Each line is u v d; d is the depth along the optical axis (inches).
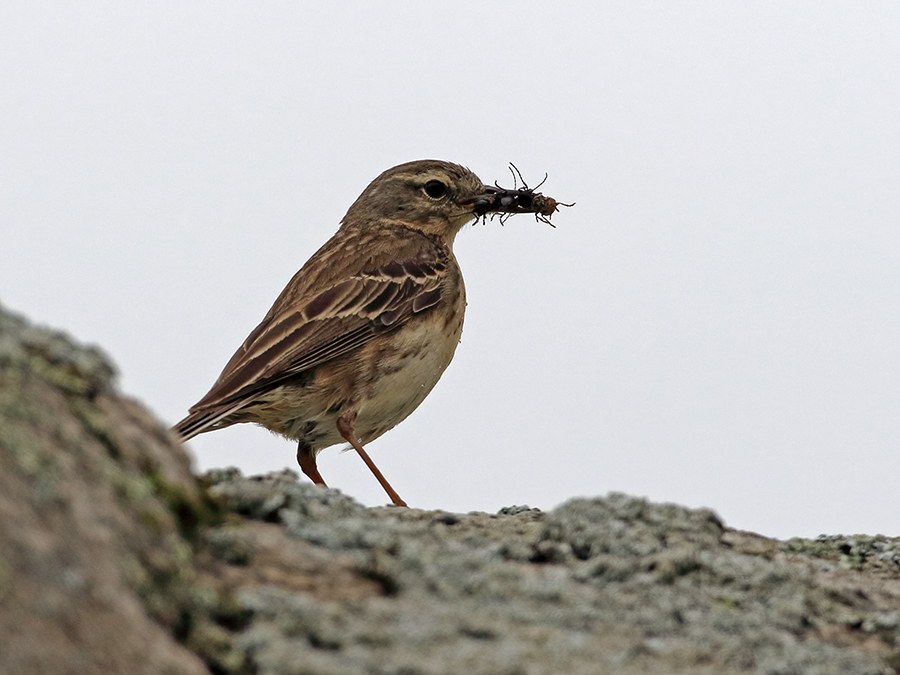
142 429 307.9
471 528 407.8
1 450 251.0
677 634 307.0
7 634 218.2
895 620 349.1
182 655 250.2
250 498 340.2
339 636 268.4
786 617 339.9
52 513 247.4
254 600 275.7
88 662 227.0
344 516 352.8
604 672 271.4
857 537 456.1
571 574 343.0
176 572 267.0
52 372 292.4
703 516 418.3
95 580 242.8
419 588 306.2
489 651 272.4
